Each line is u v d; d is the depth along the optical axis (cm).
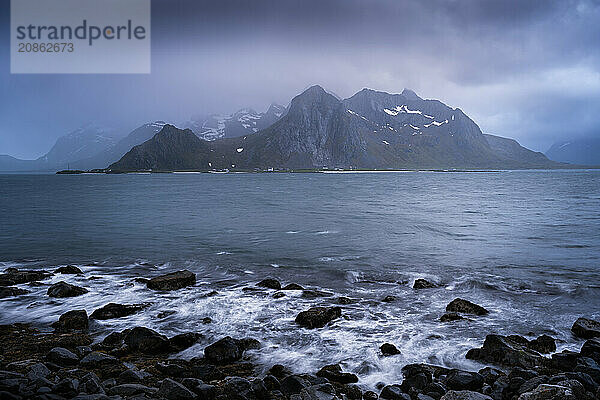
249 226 3544
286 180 19700
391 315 1323
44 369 813
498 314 1344
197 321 1253
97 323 1232
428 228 3425
